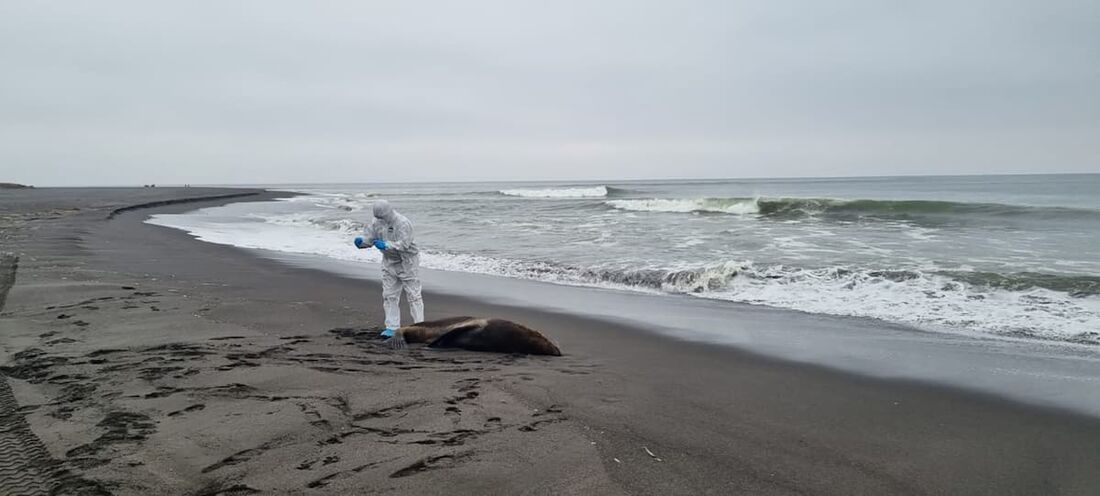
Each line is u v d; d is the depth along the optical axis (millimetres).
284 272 12383
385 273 7031
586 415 4566
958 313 8586
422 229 22344
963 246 14078
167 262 12789
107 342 6059
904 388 5605
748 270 11484
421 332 6742
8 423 3900
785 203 25156
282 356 5820
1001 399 5305
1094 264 11320
